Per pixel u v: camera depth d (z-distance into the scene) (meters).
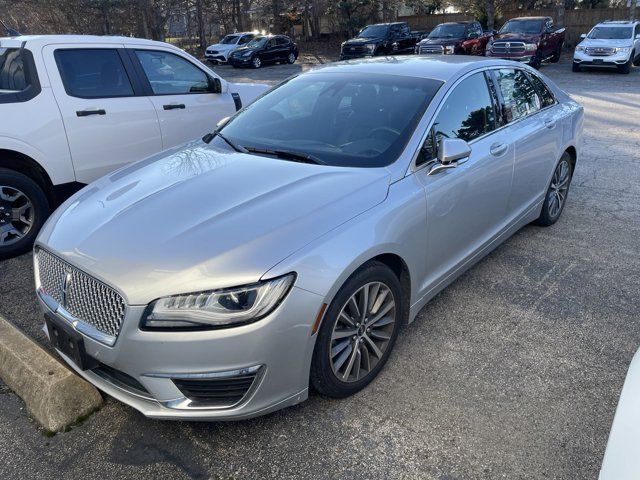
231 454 2.54
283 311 2.37
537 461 2.48
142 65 5.52
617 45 18.95
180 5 34.09
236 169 3.21
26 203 4.75
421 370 3.12
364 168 3.12
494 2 30.47
